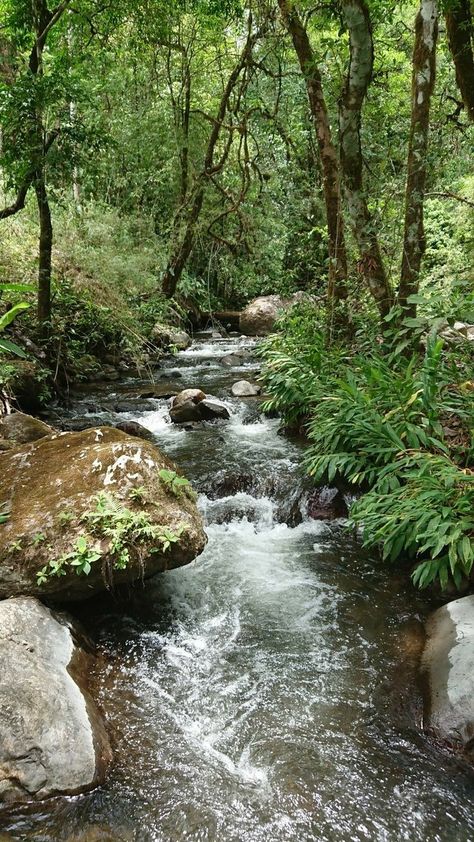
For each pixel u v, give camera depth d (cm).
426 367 433
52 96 635
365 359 562
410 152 517
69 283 856
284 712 277
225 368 1013
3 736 232
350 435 452
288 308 903
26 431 499
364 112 773
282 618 350
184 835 217
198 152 1244
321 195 1044
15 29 710
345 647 323
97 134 683
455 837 217
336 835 218
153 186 1270
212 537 452
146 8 835
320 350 631
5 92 628
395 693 287
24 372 683
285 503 486
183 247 1201
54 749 234
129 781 239
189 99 1148
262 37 902
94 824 221
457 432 446
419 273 543
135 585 365
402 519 345
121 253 986
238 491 508
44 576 305
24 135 652
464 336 530
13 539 318
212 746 258
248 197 1316
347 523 459
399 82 834
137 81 1177
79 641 312
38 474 365
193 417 702
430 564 331
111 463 355
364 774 243
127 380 918
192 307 1406
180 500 354
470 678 267
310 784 238
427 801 231
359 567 404
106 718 271
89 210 1043
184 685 296
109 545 310
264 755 253
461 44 607
